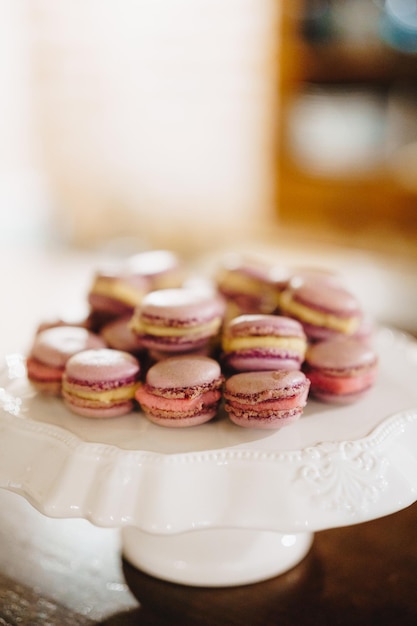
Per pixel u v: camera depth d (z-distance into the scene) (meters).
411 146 1.24
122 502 0.36
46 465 0.38
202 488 0.36
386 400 0.44
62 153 1.64
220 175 1.51
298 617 0.39
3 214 1.48
